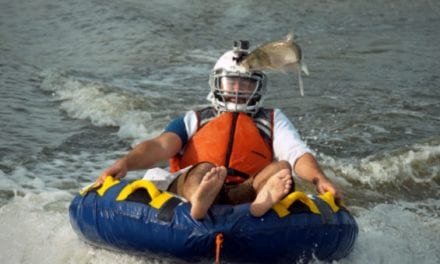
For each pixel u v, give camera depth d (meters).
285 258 11.56
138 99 27.44
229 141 13.02
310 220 11.64
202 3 54.62
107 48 40.22
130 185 12.05
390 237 15.38
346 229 12.24
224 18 50.72
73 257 13.03
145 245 11.54
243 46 13.35
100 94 27.86
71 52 39.31
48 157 20.69
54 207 16.39
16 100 27.31
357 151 22.30
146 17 47.94
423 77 34.06
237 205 11.59
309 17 52.25
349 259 13.56
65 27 45.34
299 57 11.17
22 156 20.50
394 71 35.38
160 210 11.43
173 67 36.03
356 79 33.22
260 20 50.75
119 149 21.98
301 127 24.55
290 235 11.39
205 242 11.06
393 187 20.19
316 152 21.94
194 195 10.95
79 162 20.50
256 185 12.18
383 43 43.34
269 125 13.41
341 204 12.77
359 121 25.38
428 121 25.98
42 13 48.69
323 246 11.81
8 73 32.25
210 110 13.63
